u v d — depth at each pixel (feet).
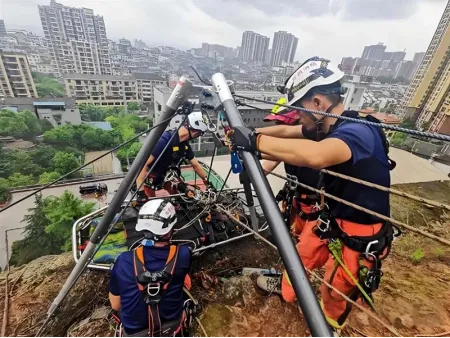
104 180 71.46
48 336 7.45
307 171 6.91
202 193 10.90
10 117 122.11
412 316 7.39
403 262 10.23
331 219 5.27
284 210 8.13
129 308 6.00
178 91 5.69
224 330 7.05
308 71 4.66
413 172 20.84
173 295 6.19
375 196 4.53
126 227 9.98
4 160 98.22
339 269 5.51
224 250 10.51
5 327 7.63
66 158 101.19
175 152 10.75
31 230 43.21
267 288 8.16
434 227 12.62
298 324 7.23
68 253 10.91
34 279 9.25
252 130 3.82
